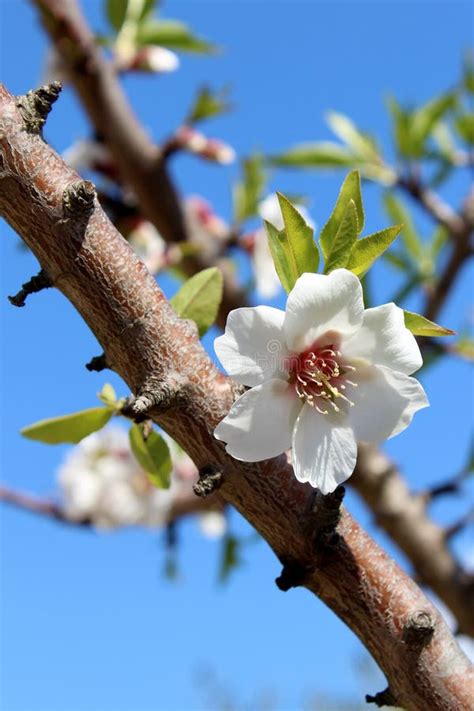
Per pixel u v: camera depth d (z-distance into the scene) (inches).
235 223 20.5
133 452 12.0
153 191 19.9
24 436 11.7
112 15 19.6
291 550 10.7
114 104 19.6
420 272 21.6
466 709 10.4
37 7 18.8
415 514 19.4
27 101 10.6
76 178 10.6
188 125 19.5
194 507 24.1
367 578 10.6
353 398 10.7
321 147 21.0
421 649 10.5
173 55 20.1
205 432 10.6
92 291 10.5
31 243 10.6
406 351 10.7
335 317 10.6
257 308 10.5
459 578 19.3
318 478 10.5
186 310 11.8
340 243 10.9
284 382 10.6
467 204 21.3
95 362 10.8
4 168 10.4
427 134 21.4
